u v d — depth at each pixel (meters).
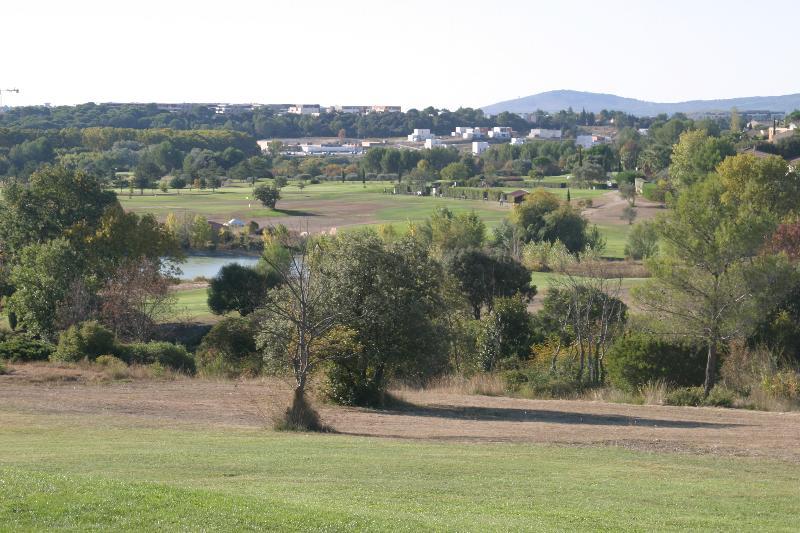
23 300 53.28
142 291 55.69
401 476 16.25
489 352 43.44
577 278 72.69
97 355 40.44
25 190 68.38
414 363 31.41
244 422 25.16
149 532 10.16
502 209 149.75
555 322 47.47
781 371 35.28
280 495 13.43
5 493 11.53
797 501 15.16
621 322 43.28
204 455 18.02
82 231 65.75
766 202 79.06
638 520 12.99
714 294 34.81
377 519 11.48
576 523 12.54
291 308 27.83
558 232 103.00
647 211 135.38
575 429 24.53
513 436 23.05
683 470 18.09
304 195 178.00
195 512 11.12
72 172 72.62
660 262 36.03
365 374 31.05
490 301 60.56
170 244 70.31
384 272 30.94
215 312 62.03
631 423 26.34
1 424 22.73
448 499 14.20
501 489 15.30
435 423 26.00
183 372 39.72
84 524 10.36
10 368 37.22
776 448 21.20
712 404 31.80
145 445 19.50
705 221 35.25
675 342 35.66
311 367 25.52
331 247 32.06
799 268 40.41
